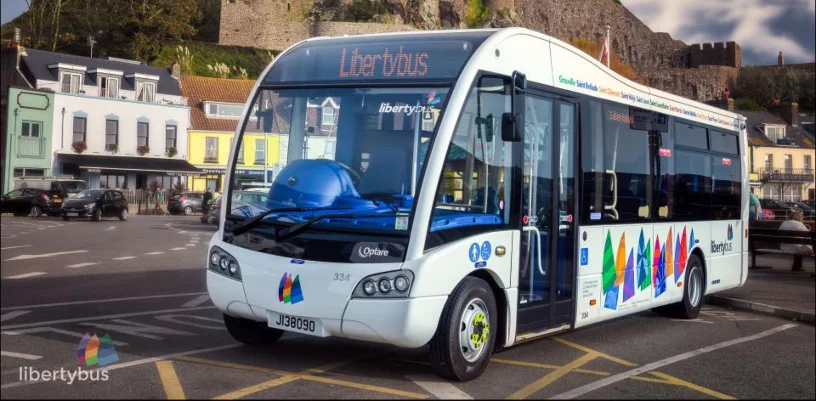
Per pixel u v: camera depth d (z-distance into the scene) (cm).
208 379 650
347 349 796
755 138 6109
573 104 820
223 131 6219
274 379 655
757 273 1739
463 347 657
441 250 634
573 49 834
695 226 1110
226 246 706
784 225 1825
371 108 693
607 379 704
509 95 719
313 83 734
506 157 710
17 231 2823
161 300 1121
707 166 1164
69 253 1930
